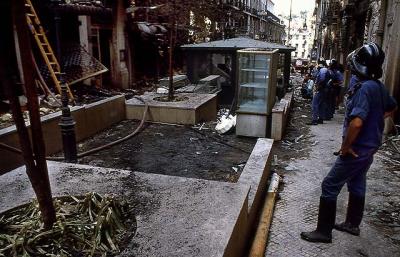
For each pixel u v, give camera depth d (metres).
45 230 2.42
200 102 9.84
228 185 3.37
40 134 2.28
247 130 8.00
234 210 2.87
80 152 6.93
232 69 13.40
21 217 2.70
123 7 18.42
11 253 2.21
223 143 7.61
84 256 2.26
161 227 2.60
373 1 11.94
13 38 11.79
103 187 3.29
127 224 2.66
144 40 20.44
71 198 3.02
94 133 8.24
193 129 8.77
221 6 29.50
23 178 3.51
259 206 4.57
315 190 5.37
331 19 25.20
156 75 23.62
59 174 3.62
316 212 4.62
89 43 15.88
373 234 4.05
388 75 8.95
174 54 25.44
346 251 3.70
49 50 12.12
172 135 8.20
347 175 3.65
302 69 33.53
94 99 13.16
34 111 2.21
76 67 13.44
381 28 10.26
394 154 7.12
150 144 7.48
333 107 10.80
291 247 3.77
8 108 10.95
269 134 8.25
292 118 11.22
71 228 2.46
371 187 5.42
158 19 21.95
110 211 2.61
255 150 5.44
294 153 7.32
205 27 26.83
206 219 2.71
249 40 14.66
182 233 2.51
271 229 4.15
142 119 9.03
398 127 8.69
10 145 5.61
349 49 16.83
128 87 19.23
